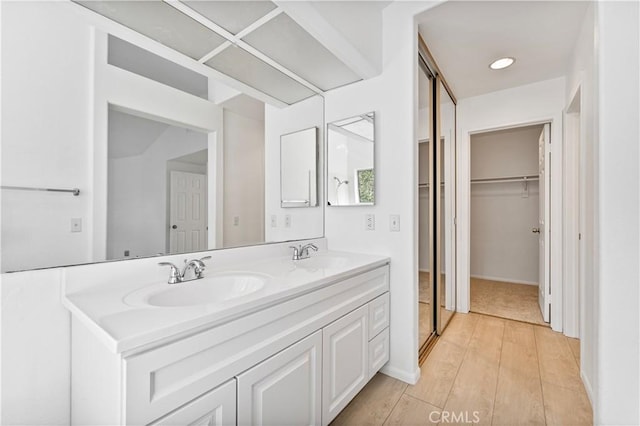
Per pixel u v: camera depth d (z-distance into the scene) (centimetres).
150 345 70
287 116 191
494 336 241
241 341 92
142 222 120
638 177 102
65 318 97
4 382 86
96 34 108
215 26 136
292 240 194
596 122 112
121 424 66
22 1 91
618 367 104
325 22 146
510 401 159
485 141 441
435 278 240
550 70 241
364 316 157
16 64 89
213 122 151
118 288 108
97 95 108
